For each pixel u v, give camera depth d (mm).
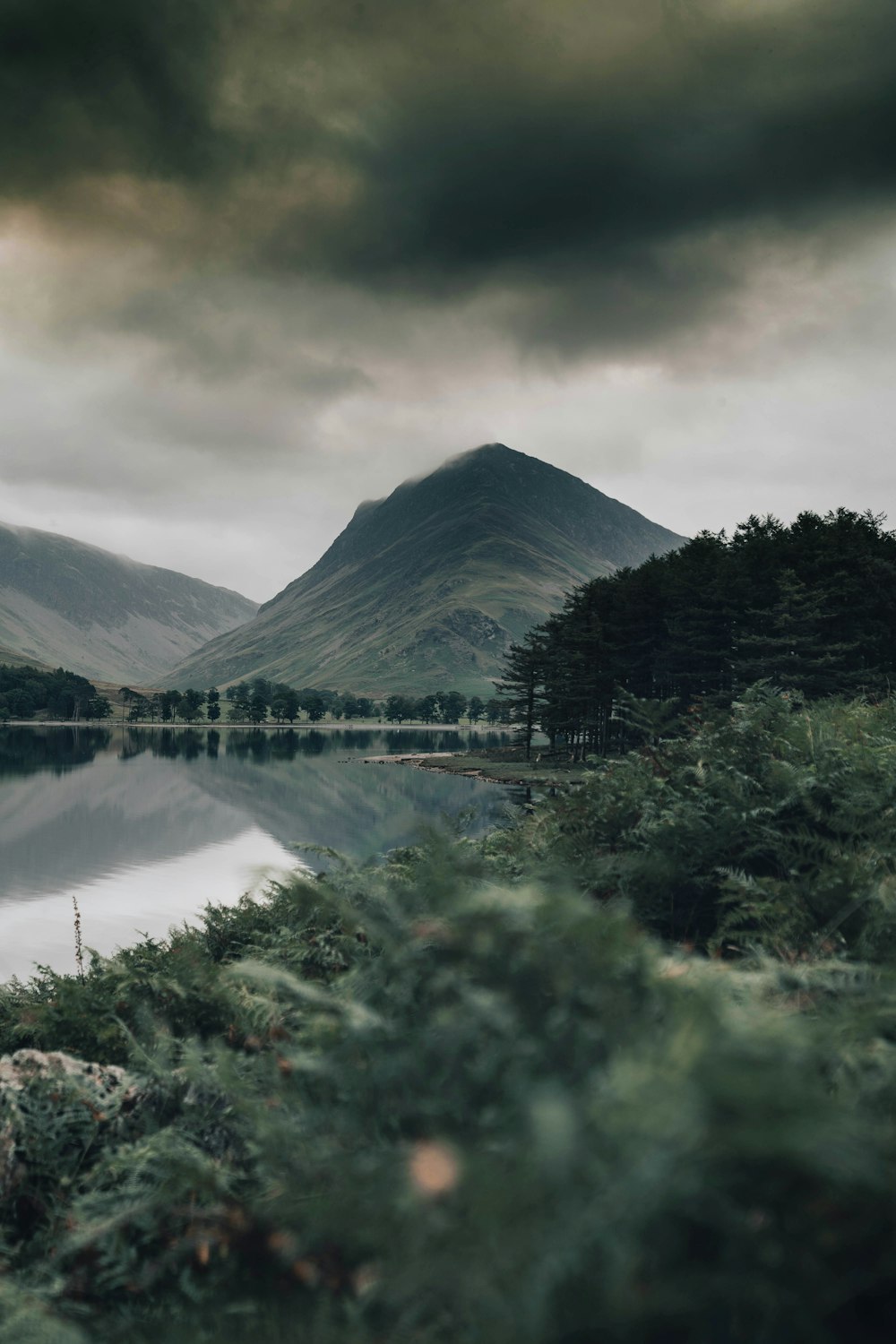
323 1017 2354
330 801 61906
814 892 3467
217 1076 2686
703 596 60594
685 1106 1121
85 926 22688
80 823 51750
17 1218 2988
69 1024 4629
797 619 48250
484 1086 1646
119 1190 2562
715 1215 1170
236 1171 2512
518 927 1892
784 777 4586
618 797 5617
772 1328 1181
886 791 4250
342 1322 1703
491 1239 1167
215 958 6434
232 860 35906
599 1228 1102
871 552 53406
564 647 89000
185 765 108688
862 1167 1139
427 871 2959
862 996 2135
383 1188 1457
